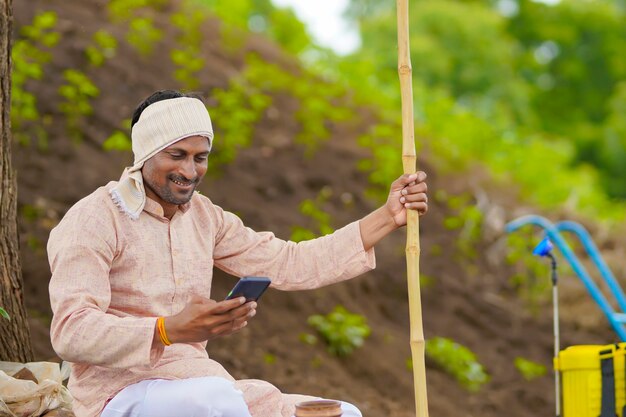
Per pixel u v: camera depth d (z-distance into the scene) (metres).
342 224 9.29
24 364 4.90
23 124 8.34
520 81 20.31
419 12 19.94
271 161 9.71
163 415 3.83
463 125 12.84
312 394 6.92
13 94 8.26
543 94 22.03
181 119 3.95
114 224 3.96
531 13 22.73
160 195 4.00
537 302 9.75
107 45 9.75
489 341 8.91
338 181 9.84
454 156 11.64
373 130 11.02
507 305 9.50
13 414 4.51
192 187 4.03
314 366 7.31
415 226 4.30
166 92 4.06
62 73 9.16
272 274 4.40
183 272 4.07
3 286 5.13
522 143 14.15
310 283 4.41
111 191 4.00
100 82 9.30
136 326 3.68
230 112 9.58
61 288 3.81
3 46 5.18
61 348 3.75
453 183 11.09
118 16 10.45
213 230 4.29
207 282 4.18
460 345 8.66
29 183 7.84
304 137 10.13
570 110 22.44
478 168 12.02
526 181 12.40
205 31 11.49
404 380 7.64
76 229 3.89
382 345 8.00
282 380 6.97
